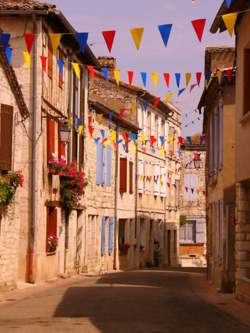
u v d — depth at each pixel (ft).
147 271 147.43
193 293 82.89
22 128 90.58
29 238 95.09
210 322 51.39
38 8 94.99
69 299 68.49
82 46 55.16
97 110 135.74
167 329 46.11
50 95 102.83
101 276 119.34
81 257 125.08
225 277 87.86
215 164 100.22
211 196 108.99
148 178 176.24
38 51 96.48
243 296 68.74
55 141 106.01
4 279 79.30
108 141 144.56
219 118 95.40
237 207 72.69
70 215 116.06
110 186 148.15
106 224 146.72
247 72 69.05
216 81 91.56
